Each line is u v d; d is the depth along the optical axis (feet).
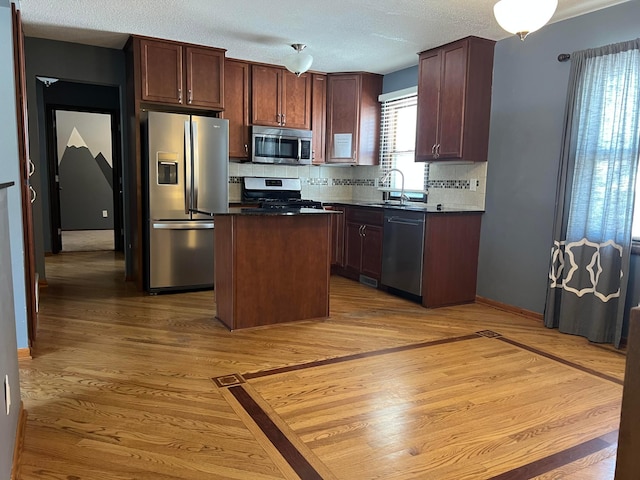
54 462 5.92
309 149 17.85
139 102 14.03
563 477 5.85
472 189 14.43
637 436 4.76
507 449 6.44
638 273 10.39
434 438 6.68
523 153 12.80
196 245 14.74
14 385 6.29
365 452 6.31
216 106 15.07
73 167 28.37
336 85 17.94
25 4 11.26
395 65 16.70
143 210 14.60
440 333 11.34
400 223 14.43
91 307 12.89
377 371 8.96
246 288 11.14
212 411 7.31
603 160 10.67
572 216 11.21
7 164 8.65
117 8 11.48
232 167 17.95
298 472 5.86
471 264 14.20
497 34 12.85
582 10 11.01
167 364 9.09
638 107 9.98
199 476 5.74
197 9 11.49
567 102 11.37
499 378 8.75
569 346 10.59
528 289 12.85
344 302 14.07
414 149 16.43
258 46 14.61
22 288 8.99
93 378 8.38
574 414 7.44
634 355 4.75
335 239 18.04
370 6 11.06
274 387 8.20
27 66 14.25
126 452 6.18
